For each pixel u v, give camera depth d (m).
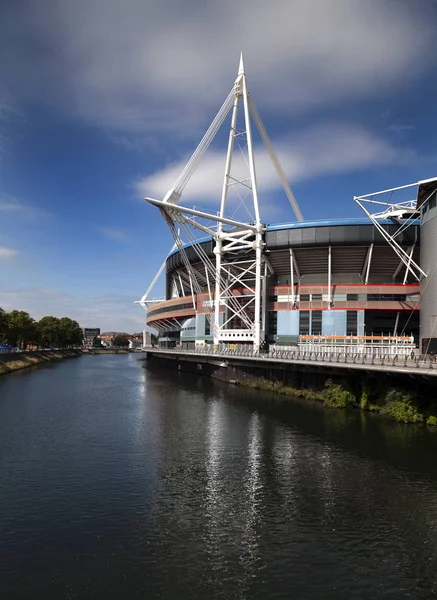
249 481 20.11
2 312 95.69
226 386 58.28
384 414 33.94
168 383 62.47
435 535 15.01
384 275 71.38
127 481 20.17
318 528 15.50
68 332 178.75
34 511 16.84
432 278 48.41
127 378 70.75
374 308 67.12
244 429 30.39
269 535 14.99
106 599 11.52
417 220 61.00
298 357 46.03
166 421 33.50
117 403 42.66
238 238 71.12
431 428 29.77
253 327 67.44
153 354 123.44
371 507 17.22
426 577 12.61
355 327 67.56
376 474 20.84
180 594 11.73
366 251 66.94
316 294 70.19
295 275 75.38
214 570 12.88
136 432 29.86
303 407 38.88
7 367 79.81
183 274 96.19
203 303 85.44
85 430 30.47
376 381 36.97
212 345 72.56
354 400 37.94
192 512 16.81
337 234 64.62
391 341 62.25
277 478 20.47
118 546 14.21
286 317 70.75
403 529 15.44
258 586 12.10
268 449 25.27
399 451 24.45
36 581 12.27
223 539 14.71
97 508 17.16
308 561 13.37
